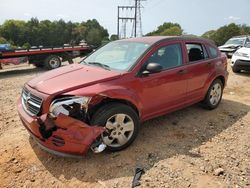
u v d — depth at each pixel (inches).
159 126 191.6
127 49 178.2
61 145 130.8
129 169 137.9
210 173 136.1
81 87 137.6
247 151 158.7
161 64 172.7
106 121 140.9
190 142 168.7
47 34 3585.1
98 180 129.3
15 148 159.2
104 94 137.8
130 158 147.3
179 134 179.6
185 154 153.6
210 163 144.9
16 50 485.7
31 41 3489.2
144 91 160.1
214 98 228.4
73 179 130.3
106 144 145.9
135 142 165.2
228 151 158.4
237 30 2497.5
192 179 131.0
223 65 229.0
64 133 128.3
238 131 187.6
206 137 176.6
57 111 128.0
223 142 170.1
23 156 150.3
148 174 134.0
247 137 178.1
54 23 3710.6
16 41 3430.1
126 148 156.4
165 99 176.4
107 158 146.6
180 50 187.9
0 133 181.9
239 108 239.6
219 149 160.7
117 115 145.1
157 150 156.9
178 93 185.3
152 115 171.9
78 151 130.7
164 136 175.8
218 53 227.8
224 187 125.6
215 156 152.3
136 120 154.3
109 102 145.6
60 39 3631.9
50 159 146.4
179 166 141.3
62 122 127.4
